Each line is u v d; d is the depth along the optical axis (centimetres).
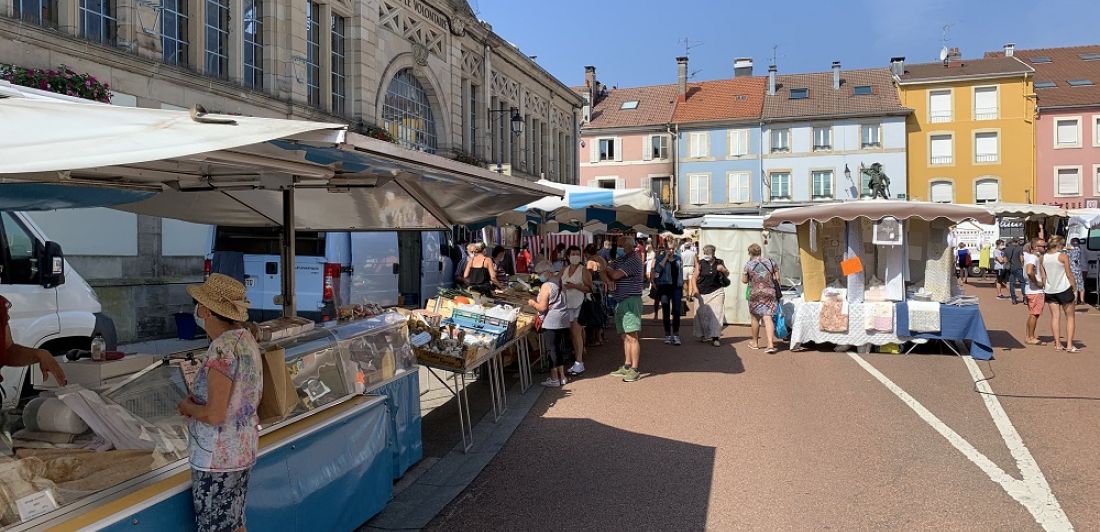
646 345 1178
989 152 4438
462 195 637
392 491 491
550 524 445
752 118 4634
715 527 435
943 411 703
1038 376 871
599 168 4969
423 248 1334
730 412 709
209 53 1439
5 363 367
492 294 1082
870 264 1098
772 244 1520
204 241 1390
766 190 4638
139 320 1250
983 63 4662
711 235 1527
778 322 1194
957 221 1043
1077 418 668
